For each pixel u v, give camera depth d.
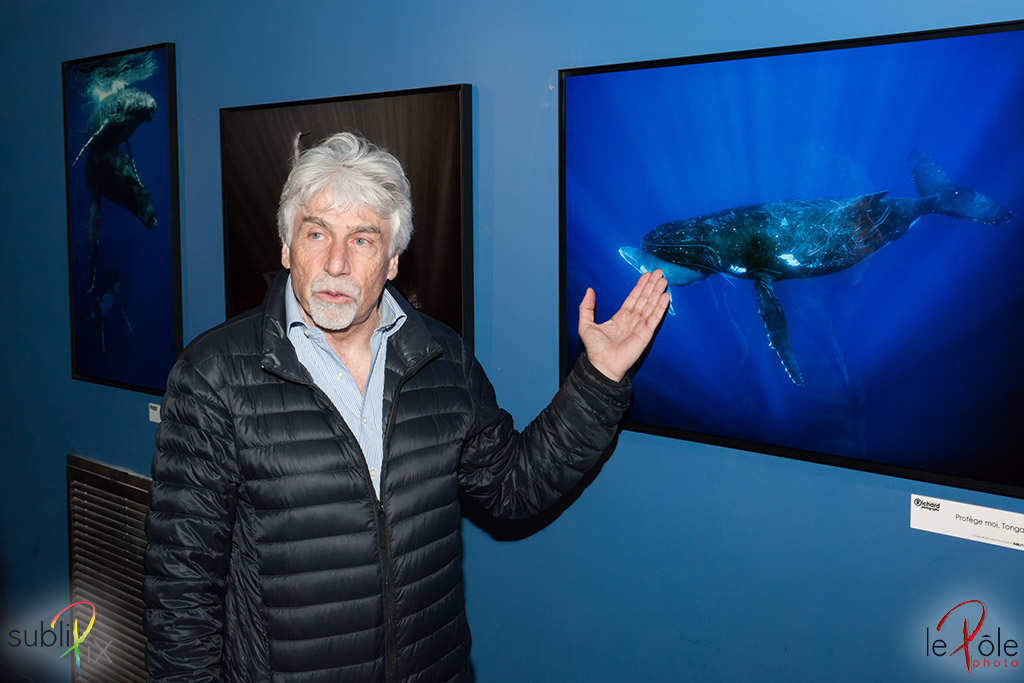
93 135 2.59
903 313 1.31
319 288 1.28
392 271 1.43
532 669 1.91
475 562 1.98
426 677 1.41
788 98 1.38
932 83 1.24
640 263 1.59
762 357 1.47
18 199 2.93
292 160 2.08
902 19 1.28
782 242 1.42
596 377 1.47
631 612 1.73
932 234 1.27
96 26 2.58
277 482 1.29
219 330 1.35
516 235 1.79
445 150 1.83
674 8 1.52
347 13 2.00
